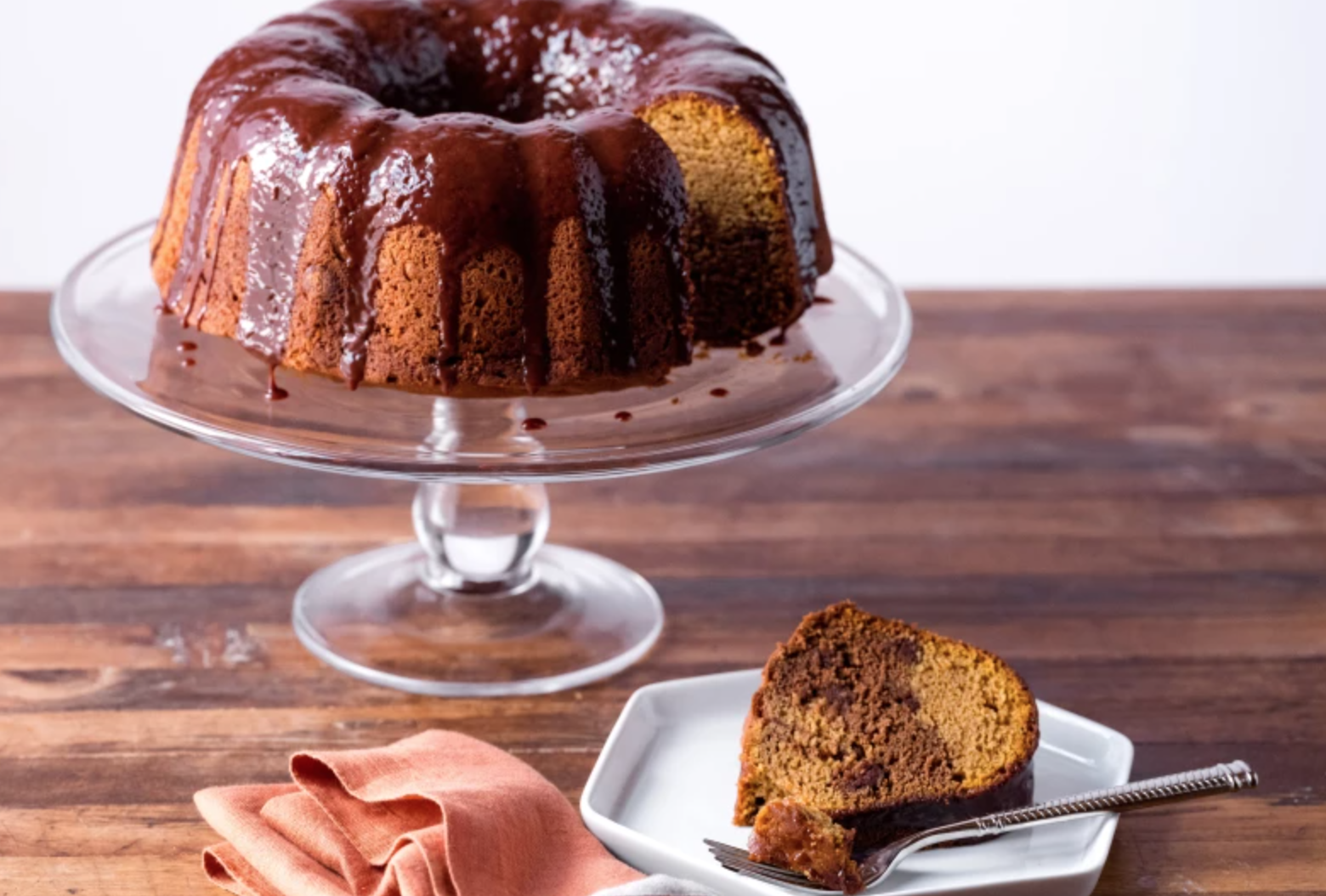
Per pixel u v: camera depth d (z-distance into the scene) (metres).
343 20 1.36
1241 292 1.70
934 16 2.06
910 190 2.15
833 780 1.18
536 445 1.22
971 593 1.35
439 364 1.26
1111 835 1.16
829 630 1.23
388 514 1.41
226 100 1.31
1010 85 2.09
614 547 1.39
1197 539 1.40
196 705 1.25
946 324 1.64
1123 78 2.09
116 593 1.33
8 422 1.48
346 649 1.29
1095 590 1.35
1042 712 1.23
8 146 2.06
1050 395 1.55
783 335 1.35
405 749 1.19
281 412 1.24
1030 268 2.19
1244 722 1.26
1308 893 1.17
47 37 2.01
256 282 1.29
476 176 1.26
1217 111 2.11
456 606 1.33
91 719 1.24
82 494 1.41
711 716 1.24
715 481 1.45
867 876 1.14
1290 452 1.49
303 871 1.13
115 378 1.26
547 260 1.27
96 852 1.17
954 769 1.18
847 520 1.41
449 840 1.13
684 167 1.36
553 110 1.40
